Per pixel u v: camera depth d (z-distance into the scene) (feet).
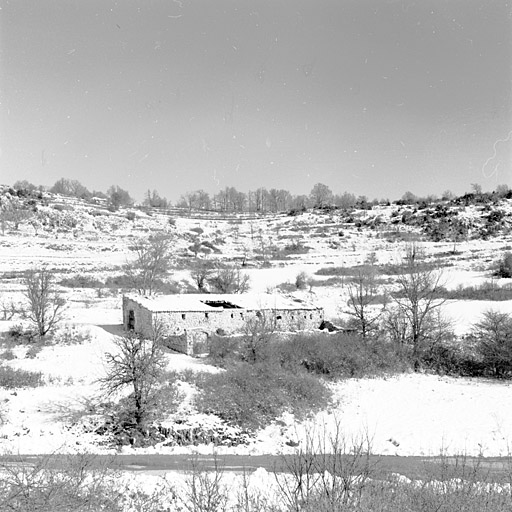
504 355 147.33
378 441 101.35
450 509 54.24
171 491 69.82
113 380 111.45
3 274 233.35
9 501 57.82
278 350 141.90
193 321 150.00
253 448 98.22
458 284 238.07
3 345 144.66
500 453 95.81
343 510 49.55
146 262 236.22
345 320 179.93
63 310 169.17
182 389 115.55
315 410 115.96
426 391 131.34
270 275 263.49
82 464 72.54
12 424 100.94
